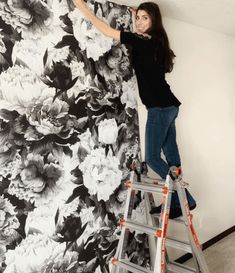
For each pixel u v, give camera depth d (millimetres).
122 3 2408
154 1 2459
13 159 1845
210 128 3309
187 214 2037
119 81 2383
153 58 2156
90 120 2191
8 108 1839
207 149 3264
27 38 1920
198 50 3189
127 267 2057
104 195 2240
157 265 1881
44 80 1982
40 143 1951
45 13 2002
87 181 2154
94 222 2174
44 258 1936
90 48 2215
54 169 2004
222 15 2912
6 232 1801
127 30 2453
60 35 2064
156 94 2178
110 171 2281
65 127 2066
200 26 3203
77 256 2082
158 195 2631
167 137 2330
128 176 2393
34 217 1907
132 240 2395
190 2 2559
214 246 3262
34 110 1937
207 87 3281
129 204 2205
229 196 3547
